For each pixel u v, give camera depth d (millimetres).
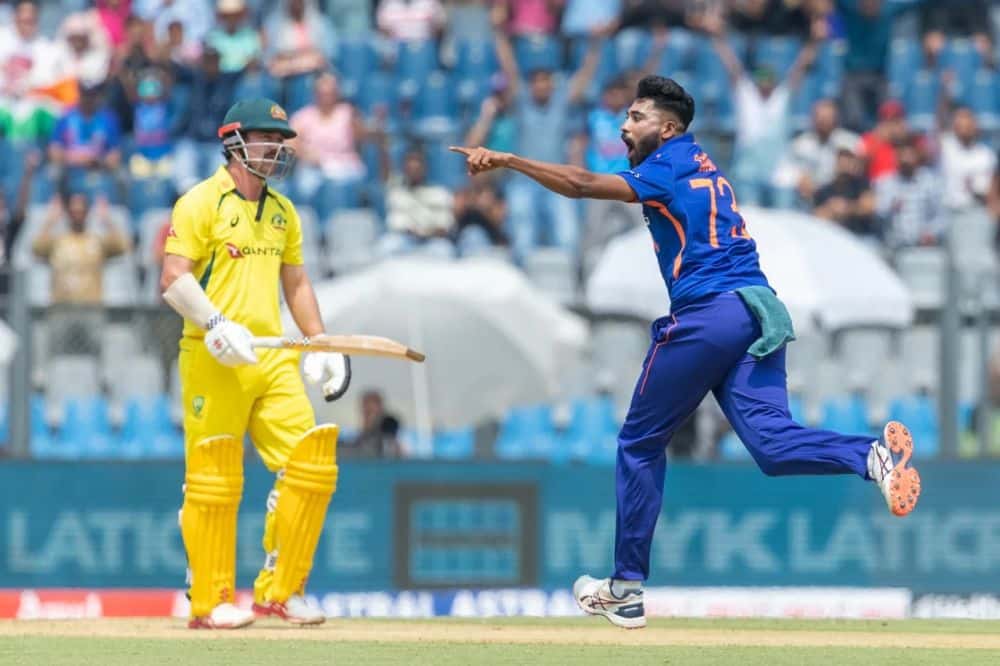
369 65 63969
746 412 23766
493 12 64375
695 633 26000
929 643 24562
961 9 69938
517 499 44094
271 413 26750
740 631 26922
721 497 44500
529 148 59688
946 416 46719
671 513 44438
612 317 51500
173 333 48375
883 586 44625
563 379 49625
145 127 59844
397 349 25469
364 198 57688
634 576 25328
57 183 58844
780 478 44594
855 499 44688
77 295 53938
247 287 26375
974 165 62781
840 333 51750
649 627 28125
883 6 66812
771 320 23438
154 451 48438
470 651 23000
